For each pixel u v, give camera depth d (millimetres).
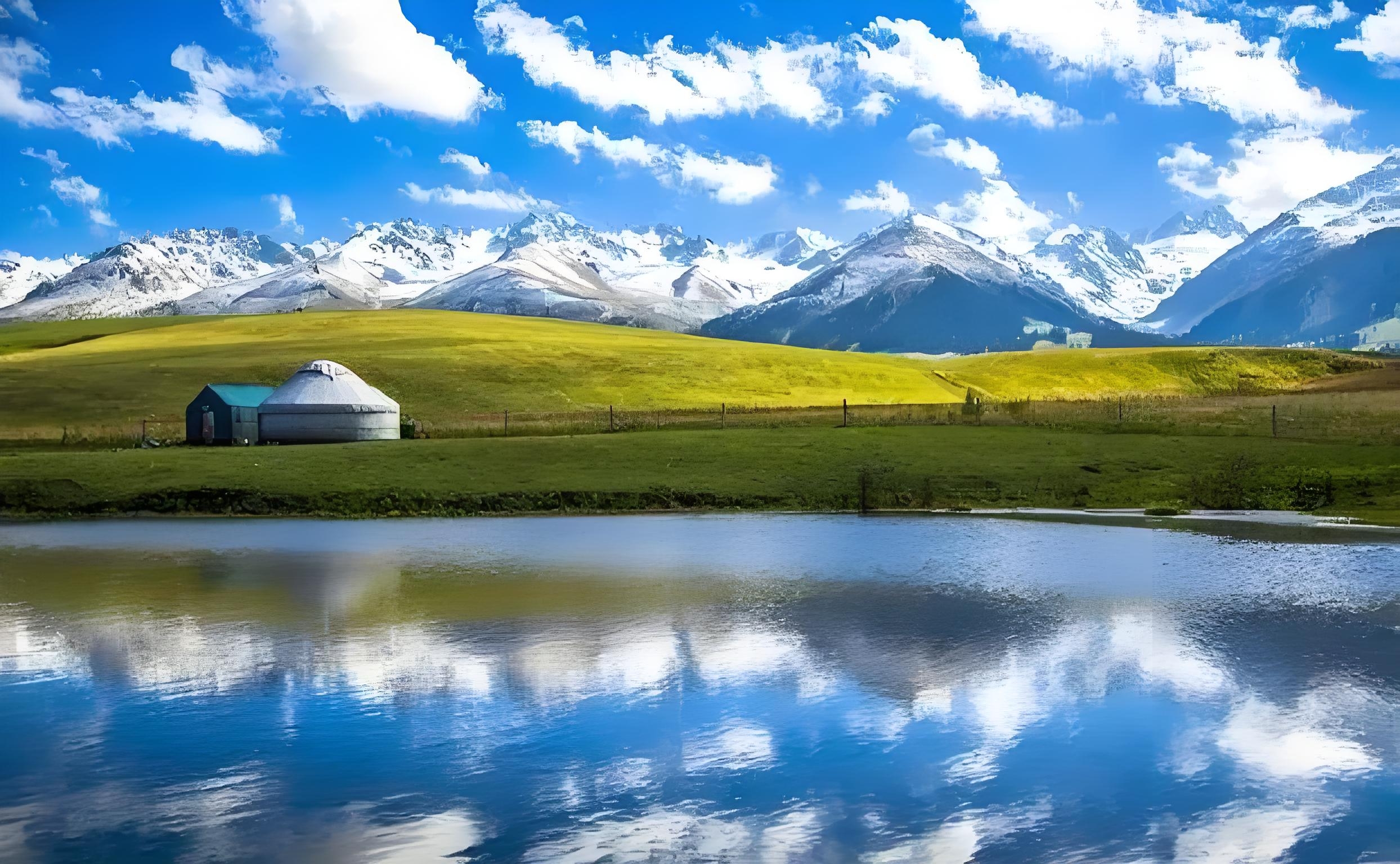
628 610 24219
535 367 134625
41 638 21516
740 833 12484
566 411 110812
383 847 12148
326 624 22859
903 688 17891
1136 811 13047
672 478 50406
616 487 48375
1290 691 17594
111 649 20688
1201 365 160625
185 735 15773
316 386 77625
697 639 21391
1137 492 47844
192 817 12969
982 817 12906
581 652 20391
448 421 92500
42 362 136000
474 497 46688
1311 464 50781
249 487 48031
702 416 90188
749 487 48812
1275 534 37062
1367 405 86875
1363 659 19609
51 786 13875
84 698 17531
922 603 25000
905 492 48125
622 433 67312
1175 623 22703
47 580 28469
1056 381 152750
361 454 56438
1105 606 24453
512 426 83812
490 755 14945
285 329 179875
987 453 55406
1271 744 15211
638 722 16328
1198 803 13273
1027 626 22500
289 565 31094
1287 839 12250
